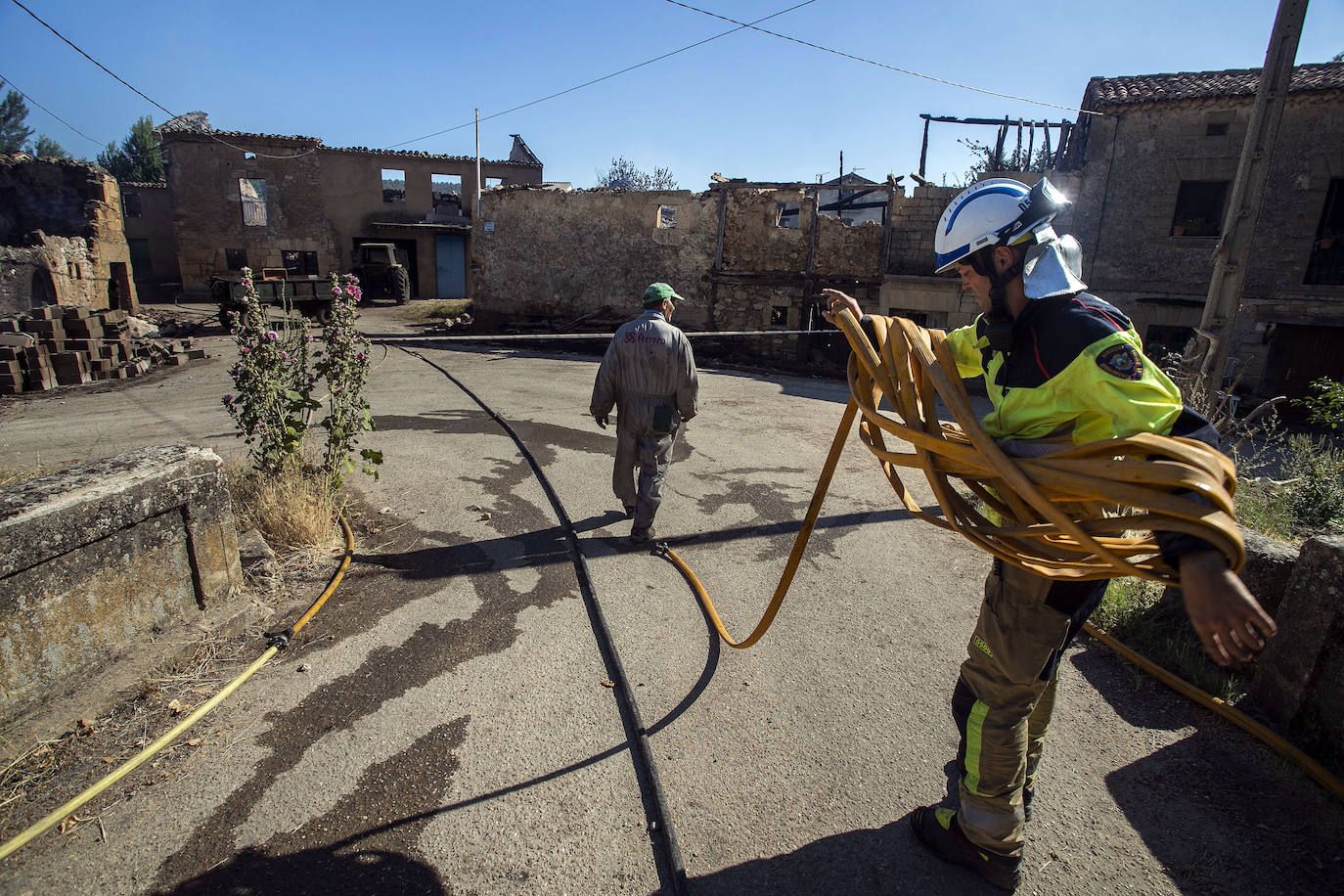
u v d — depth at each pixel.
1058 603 1.73
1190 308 14.97
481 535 4.52
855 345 1.88
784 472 6.19
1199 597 1.14
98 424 8.19
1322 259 14.41
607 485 5.58
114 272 21.67
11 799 2.23
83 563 2.60
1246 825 2.25
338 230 30.05
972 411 1.51
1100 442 1.33
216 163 28.08
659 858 2.12
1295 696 2.61
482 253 19.36
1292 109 14.04
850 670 3.13
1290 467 5.89
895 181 16.00
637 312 18.25
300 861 2.07
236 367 4.37
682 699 2.89
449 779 2.42
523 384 11.05
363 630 3.34
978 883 2.05
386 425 7.45
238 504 4.26
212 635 3.10
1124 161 15.20
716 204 17.17
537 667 3.10
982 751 1.90
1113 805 2.34
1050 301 1.58
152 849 2.10
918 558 4.37
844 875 2.07
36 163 19.28
